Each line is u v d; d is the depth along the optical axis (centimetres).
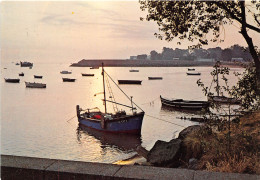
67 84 12250
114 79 15488
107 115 3409
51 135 3125
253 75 902
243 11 926
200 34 1035
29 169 353
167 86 10312
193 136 975
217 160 703
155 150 1017
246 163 585
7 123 3803
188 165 830
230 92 875
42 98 7125
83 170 346
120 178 328
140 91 8706
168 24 1062
